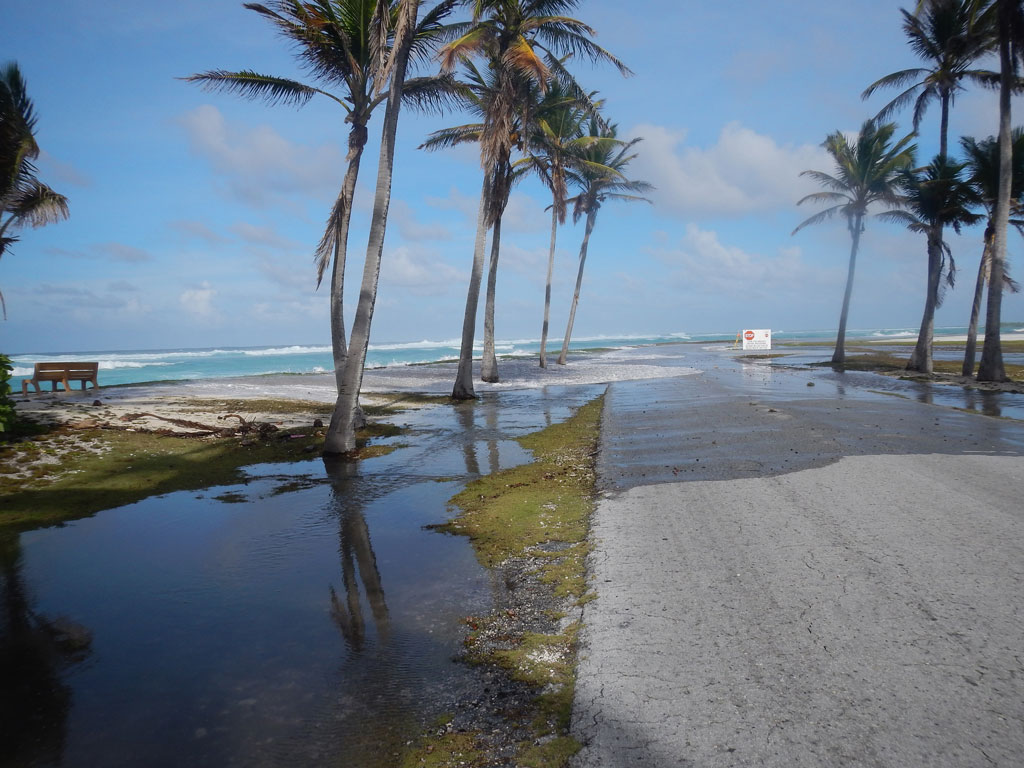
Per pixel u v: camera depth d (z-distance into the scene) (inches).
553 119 967.0
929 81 975.6
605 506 264.7
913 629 145.6
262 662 149.7
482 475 354.6
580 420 568.4
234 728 123.3
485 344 1007.0
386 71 395.2
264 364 1905.8
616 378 1070.4
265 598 188.5
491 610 175.2
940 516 227.6
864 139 1182.9
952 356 1648.6
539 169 942.4
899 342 2893.7
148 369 1660.9
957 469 302.0
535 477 340.2
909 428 434.6
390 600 185.2
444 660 148.6
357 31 476.7
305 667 146.9
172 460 387.2
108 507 291.7
